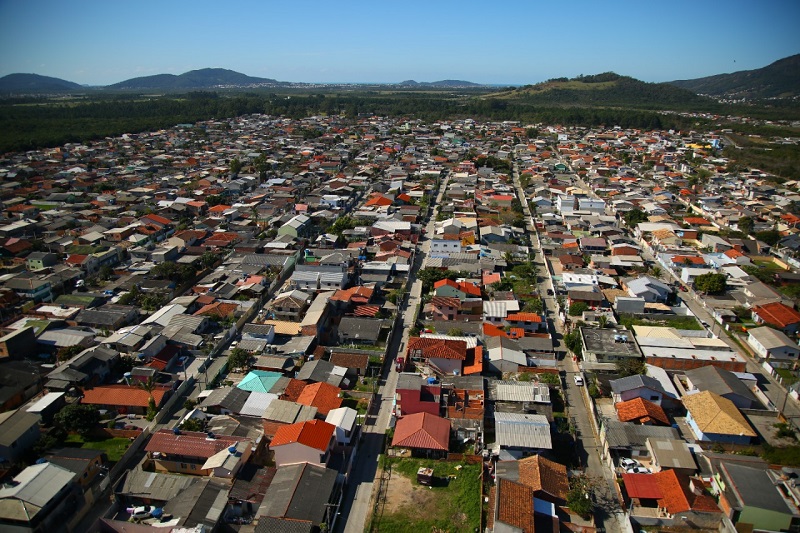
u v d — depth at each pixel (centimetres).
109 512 4244
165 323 7194
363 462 4931
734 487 4272
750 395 5753
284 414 5122
